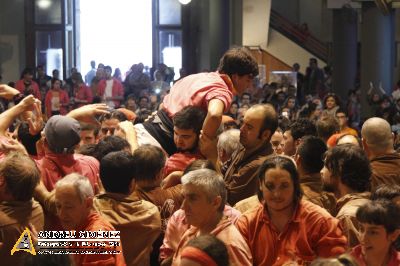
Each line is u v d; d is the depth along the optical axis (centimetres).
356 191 427
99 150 472
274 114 447
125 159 406
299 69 2473
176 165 450
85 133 586
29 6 2275
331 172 432
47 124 435
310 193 427
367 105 1788
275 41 2517
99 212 400
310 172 434
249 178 443
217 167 439
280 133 613
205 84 450
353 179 426
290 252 367
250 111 446
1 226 379
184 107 450
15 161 386
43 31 2284
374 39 1788
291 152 546
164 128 477
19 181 381
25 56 2283
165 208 432
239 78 461
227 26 2170
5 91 495
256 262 375
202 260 296
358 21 2555
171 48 2355
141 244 405
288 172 366
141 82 1962
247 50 467
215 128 427
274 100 1766
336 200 435
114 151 427
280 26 2538
